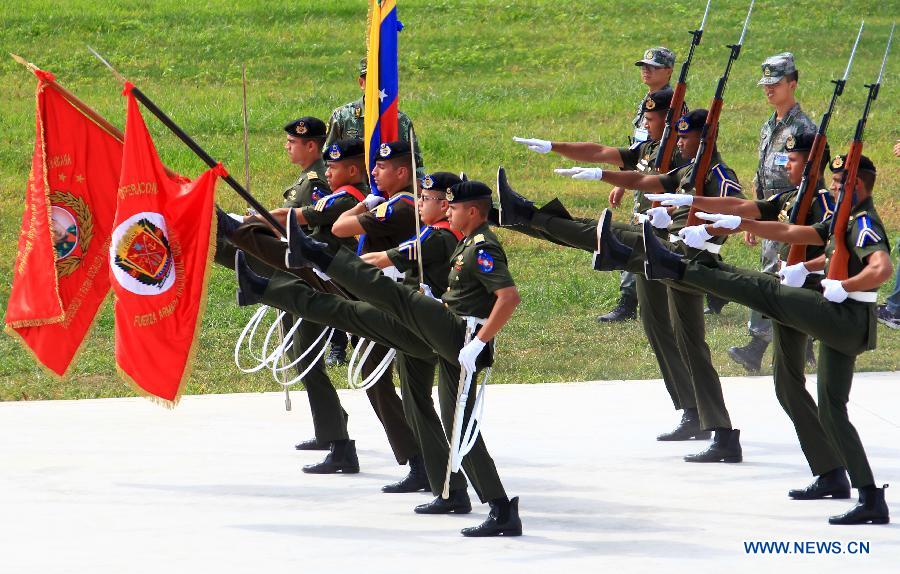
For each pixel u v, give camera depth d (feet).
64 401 76.95
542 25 203.00
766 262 84.74
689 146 65.26
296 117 157.89
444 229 54.54
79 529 51.62
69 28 192.54
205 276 52.44
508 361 86.69
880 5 211.20
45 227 56.39
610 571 45.60
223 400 77.41
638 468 61.77
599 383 81.41
